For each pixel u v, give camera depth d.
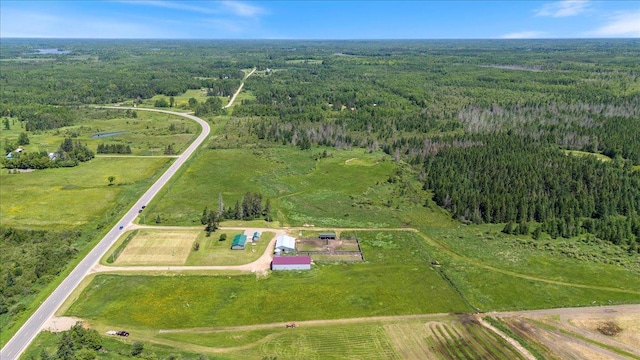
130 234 126.88
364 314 94.31
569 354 82.56
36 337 85.19
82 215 142.12
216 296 99.88
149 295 99.31
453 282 106.06
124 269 109.38
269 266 112.25
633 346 84.69
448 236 129.38
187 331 88.44
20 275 106.62
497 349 83.88
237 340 85.81
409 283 105.69
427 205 150.88
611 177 154.00
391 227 135.88
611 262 114.00
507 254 118.56
